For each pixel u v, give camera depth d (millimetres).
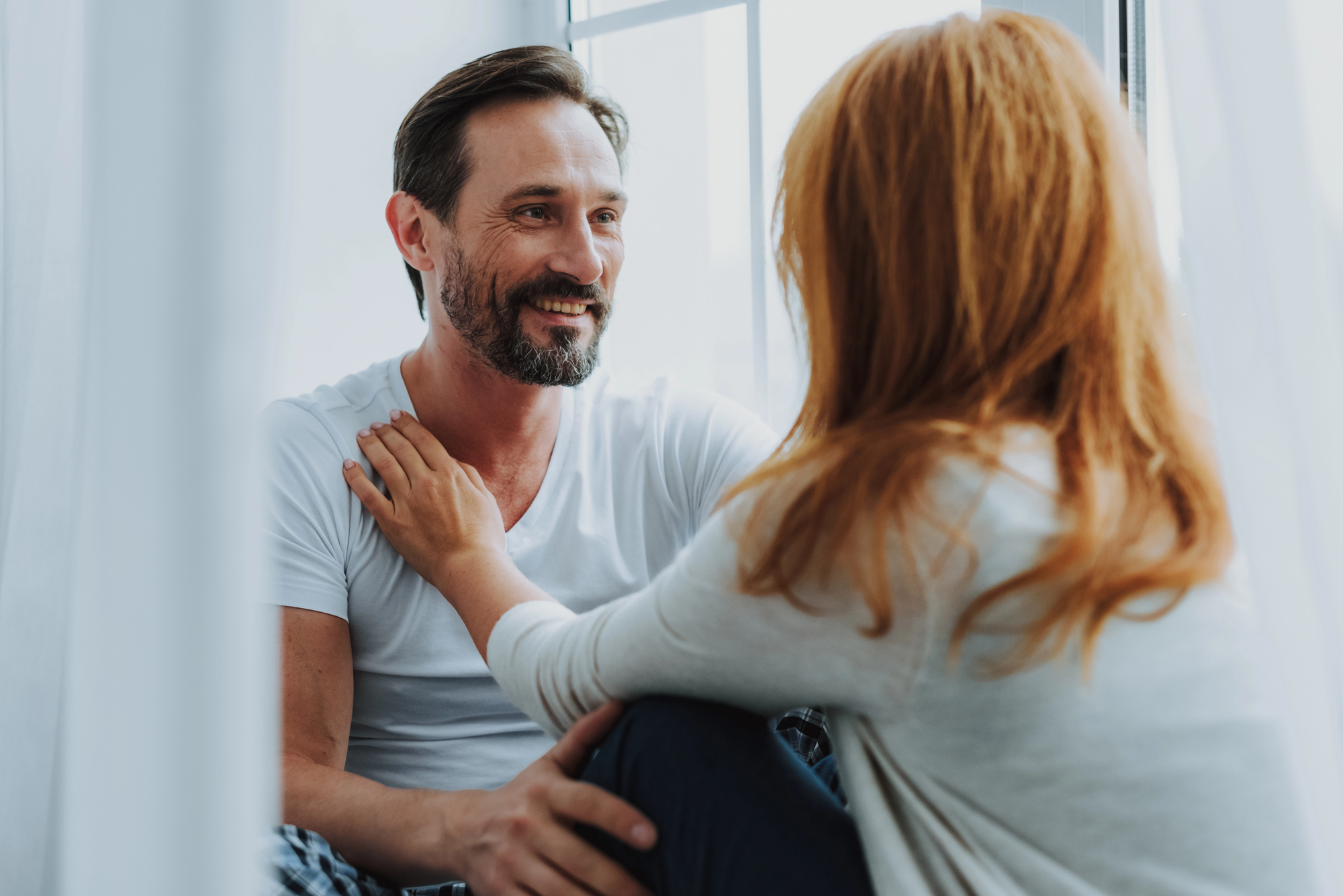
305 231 1451
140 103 479
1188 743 523
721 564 568
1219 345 651
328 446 1051
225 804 480
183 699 476
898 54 599
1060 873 523
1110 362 561
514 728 1096
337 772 912
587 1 1691
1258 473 633
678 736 641
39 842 743
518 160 1053
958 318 562
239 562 484
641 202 1717
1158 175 1065
